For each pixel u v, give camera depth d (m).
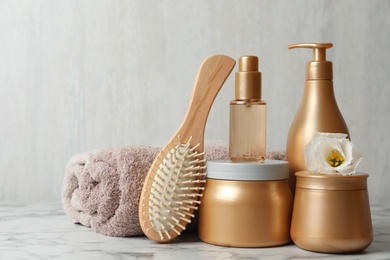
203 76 0.85
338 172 0.77
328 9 1.30
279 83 1.29
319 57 0.84
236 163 0.80
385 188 1.31
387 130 1.31
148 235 0.81
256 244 0.79
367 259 0.74
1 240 0.86
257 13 1.28
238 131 0.83
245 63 0.83
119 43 1.26
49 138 1.26
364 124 1.31
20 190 1.26
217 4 1.27
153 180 0.81
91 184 0.89
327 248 0.75
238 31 1.28
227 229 0.79
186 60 1.27
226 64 0.86
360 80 1.31
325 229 0.75
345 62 1.31
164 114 1.27
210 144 0.96
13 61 1.25
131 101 1.27
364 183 0.76
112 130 1.26
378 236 0.92
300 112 0.85
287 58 1.29
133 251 0.79
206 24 1.27
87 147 1.26
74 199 0.96
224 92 1.28
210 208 0.81
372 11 1.31
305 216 0.76
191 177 0.83
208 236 0.81
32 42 1.25
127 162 0.84
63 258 0.75
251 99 0.83
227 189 0.80
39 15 1.25
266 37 1.29
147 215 0.81
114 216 0.86
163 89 1.27
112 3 1.26
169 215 0.82
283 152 0.95
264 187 0.79
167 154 0.83
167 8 1.26
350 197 0.75
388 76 1.31
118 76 1.26
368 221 0.76
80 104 1.26
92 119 1.26
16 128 1.26
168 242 0.84
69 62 1.26
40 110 1.25
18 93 1.25
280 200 0.80
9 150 1.26
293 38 1.29
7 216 1.09
